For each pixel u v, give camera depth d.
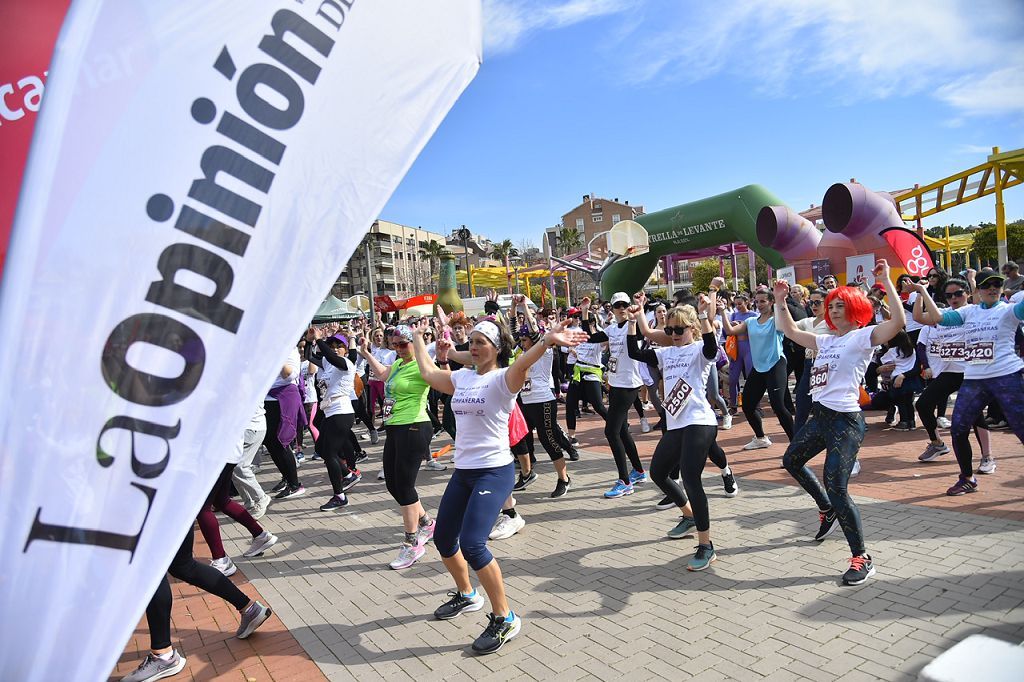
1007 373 5.05
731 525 5.20
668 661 3.30
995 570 3.91
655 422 10.59
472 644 3.61
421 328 4.30
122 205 1.61
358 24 2.06
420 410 5.03
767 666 3.16
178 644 4.02
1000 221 17.22
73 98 1.60
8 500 1.46
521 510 6.20
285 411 7.37
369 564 5.15
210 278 1.71
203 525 5.05
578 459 8.12
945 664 1.72
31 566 1.46
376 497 7.19
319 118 1.94
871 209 13.23
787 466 4.52
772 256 18.34
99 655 1.47
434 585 4.61
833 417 4.17
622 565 4.60
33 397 1.49
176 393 1.64
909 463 6.52
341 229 1.92
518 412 5.80
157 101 1.69
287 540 5.93
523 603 4.15
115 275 1.59
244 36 1.84
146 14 1.73
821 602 3.75
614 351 6.27
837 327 4.28
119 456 1.56
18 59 2.26
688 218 21.22
